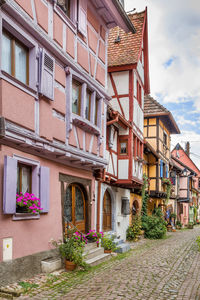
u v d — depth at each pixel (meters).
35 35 6.68
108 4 9.57
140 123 15.59
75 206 9.50
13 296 5.37
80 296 5.51
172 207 28.59
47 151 7.15
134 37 14.29
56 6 7.53
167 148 24.92
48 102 7.18
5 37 6.07
